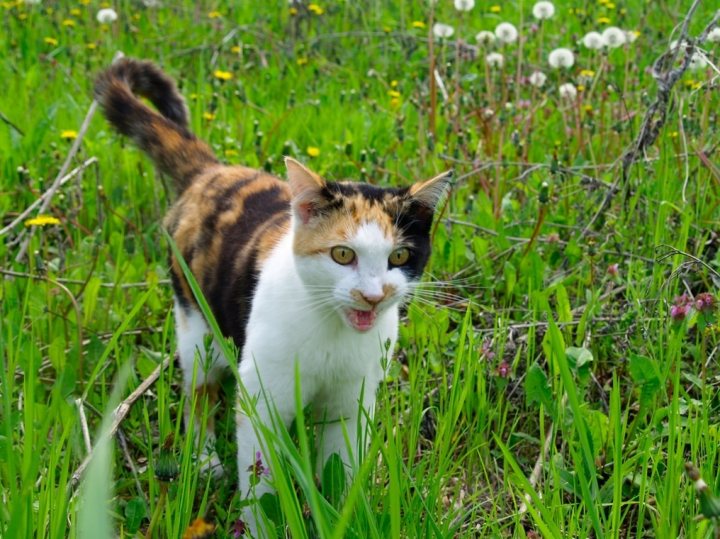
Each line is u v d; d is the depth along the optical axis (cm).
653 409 358
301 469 233
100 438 205
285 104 712
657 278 417
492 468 358
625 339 398
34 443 317
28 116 654
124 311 443
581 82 642
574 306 451
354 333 330
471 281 472
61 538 252
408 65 806
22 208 554
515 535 305
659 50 780
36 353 371
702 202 492
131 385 377
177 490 301
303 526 253
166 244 489
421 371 383
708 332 387
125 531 312
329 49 888
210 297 382
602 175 552
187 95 721
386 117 669
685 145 489
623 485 338
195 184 425
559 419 330
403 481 299
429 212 345
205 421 308
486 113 614
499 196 541
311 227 326
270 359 326
